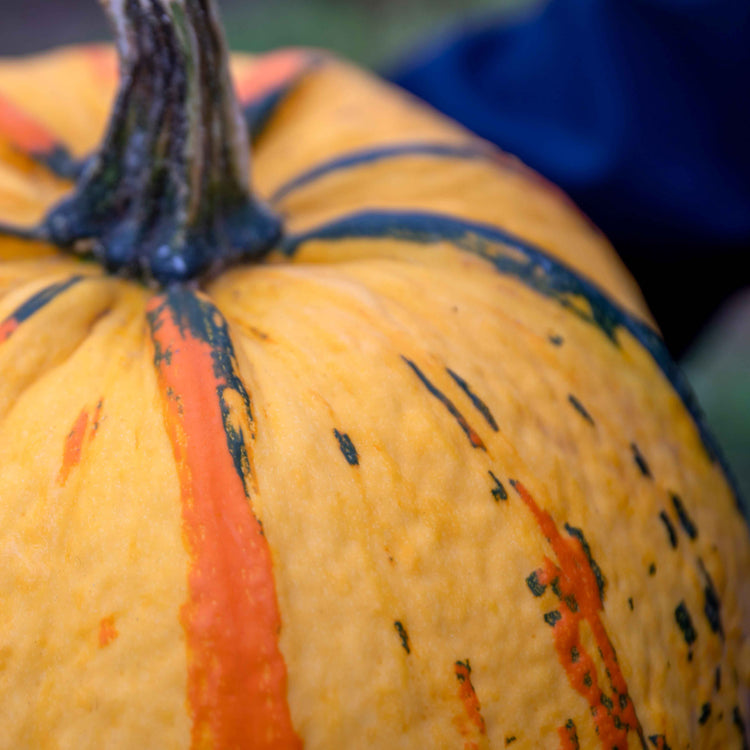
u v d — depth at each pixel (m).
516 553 0.21
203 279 0.23
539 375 0.23
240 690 0.20
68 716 0.20
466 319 0.23
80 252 0.24
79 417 0.21
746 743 0.24
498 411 0.22
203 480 0.20
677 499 0.24
